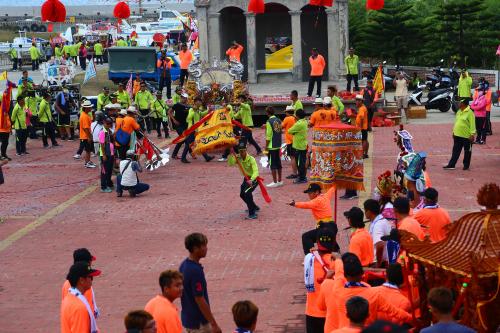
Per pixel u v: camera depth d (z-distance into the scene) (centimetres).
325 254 1195
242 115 2995
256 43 4925
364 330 689
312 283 1198
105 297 1577
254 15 4759
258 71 4878
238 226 2062
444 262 1073
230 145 2127
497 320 1053
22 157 3231
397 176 1709
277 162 2483
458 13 5569
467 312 1052
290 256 1797
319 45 4909
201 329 1105
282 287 1595
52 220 2203
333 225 1373
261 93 4306
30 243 1983
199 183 2598
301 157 2498
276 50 4925
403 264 1112
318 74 3975
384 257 1285
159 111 3525
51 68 4606
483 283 1042
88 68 4722
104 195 2489
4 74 3669
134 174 2434
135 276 1698
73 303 1019
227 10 4981
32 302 1573
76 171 2902
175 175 2745
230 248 1872
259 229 2027
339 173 1739
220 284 1627
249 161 2106
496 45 5594
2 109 3114
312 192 1584
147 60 5134
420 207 1602
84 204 2378
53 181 2728
